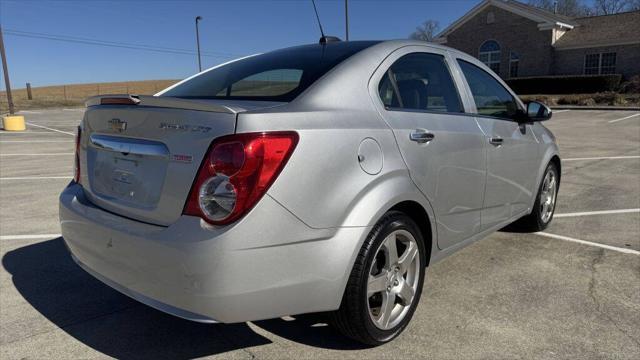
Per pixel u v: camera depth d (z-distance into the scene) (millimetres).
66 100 44250
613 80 29266
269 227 2156
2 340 2814
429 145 2916
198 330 2943
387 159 2627
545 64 32312
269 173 2152
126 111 2500
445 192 3066
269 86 2752
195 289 2117
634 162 9031
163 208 2275
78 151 3021
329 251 2332
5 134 15891
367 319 2574
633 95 27969
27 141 13633
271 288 2199
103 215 2566
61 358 2643
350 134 2473
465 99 3457
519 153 3979
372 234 2510
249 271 2133
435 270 3842
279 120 2250
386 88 2877
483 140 3441
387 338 2748
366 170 2506
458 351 2699
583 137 13555
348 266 2398
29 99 44688
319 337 2854
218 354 2688
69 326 2980
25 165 9133
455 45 36094
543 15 31891
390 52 3027
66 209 2801
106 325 2998
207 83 3219
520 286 3533
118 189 2562
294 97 2529
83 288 3525
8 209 5734
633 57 30219
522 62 33219
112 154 2617
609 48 30859
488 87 3836
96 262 2574
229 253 2082
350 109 2600
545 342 2785
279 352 2701
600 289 3480
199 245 2082
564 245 4418
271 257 2176
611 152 10445
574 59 32156
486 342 2787
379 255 2680
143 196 2398
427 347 2738
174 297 2193
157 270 2209
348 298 2486
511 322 3012
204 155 2150
